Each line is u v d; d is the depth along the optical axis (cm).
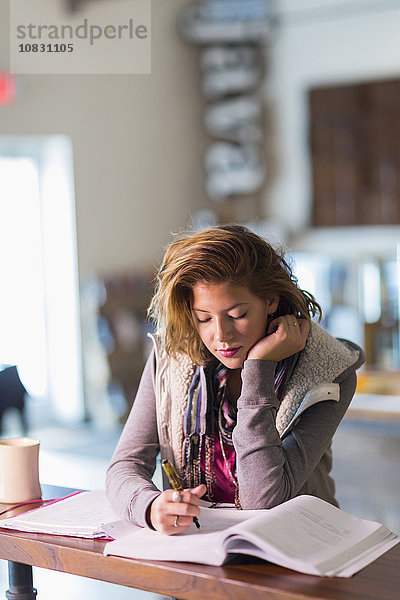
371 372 439
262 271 148
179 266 146
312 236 705
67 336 611
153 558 126
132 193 654
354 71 680
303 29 696
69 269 609
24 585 149
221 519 141
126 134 647
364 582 116
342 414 159
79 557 133
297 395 154
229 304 145
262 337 152
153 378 168
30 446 165
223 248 144
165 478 165
